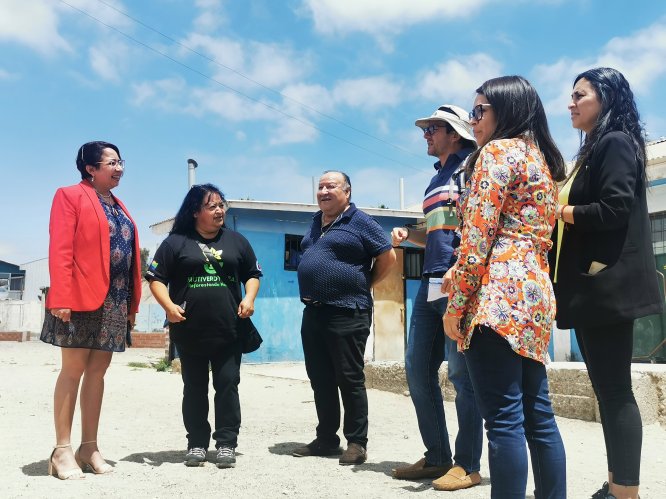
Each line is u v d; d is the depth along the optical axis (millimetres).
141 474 3840
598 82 2936
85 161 4035
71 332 3775
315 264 4344
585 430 5379
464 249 2322
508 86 2549
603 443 4844
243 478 3758
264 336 12281
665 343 9969
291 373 9992
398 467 4102
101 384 4027
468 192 2439
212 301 4180
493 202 2316
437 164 4055
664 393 5605
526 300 2318
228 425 4152
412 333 3859
